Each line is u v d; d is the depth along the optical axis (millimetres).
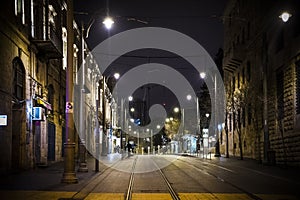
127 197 16234
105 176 26344
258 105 45750
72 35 21625
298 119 34000
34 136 31312
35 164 31609
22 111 28875
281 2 37250
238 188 19672
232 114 60719
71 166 21219
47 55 33938
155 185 21016
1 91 24344
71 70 21562
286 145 36781
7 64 25359
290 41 35188
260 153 42594
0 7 23781
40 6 32750
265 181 23406
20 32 27641
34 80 31141
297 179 24609
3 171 24609
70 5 21547
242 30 54781
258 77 45750
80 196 16391
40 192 17406
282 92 38062
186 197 16375
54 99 38344
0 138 24344
